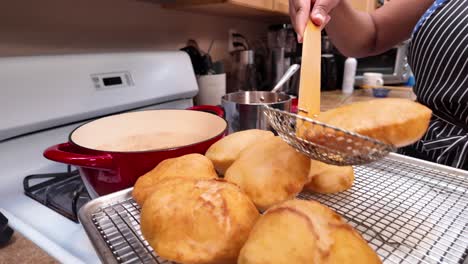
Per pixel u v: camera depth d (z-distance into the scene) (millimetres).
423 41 584
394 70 1601
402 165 413
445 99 539
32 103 498
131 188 346
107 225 287
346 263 201
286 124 256
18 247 302
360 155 234
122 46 808
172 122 542
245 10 966
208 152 379
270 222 227
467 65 508
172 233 244
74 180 467
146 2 848
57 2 646
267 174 299
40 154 531
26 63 498
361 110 259
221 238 238
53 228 350
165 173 321
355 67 1431
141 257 251
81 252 300
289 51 1296
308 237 212
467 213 302
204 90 896
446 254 246
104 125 488
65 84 544
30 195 436
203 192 267
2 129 462
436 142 547
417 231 277
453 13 538
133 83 661
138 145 464
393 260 242
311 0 376
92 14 720
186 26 1007
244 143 370
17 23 590
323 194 345
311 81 299
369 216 304
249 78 1119
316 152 251
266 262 205
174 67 753
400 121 243
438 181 368
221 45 1184
